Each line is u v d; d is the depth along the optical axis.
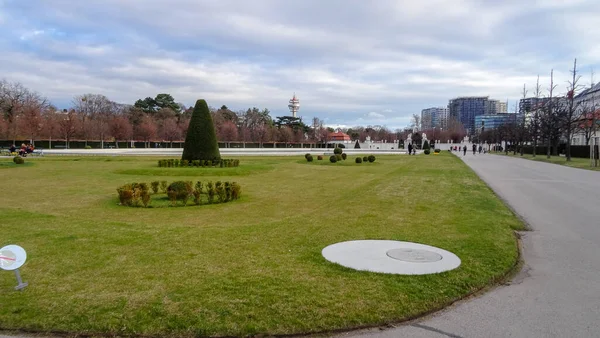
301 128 109.00
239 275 5.73
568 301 5.14
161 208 12.27
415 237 8.04
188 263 6.29
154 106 99.81
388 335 4.25
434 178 21.14
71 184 18.33
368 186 17.48
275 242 7.62
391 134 139.88
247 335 4.21
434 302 4.95
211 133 27.17
